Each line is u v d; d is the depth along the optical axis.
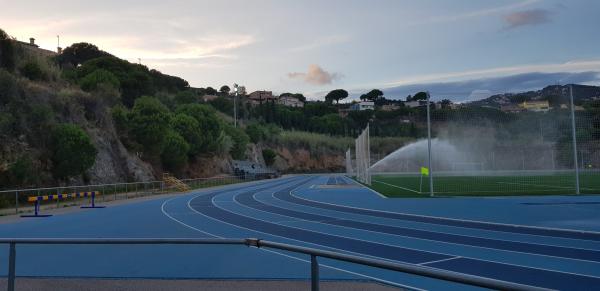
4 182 29.19
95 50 109.50
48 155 35.00
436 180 58.00
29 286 8.41
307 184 59.88
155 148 54.84
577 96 32.62
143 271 9.64
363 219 19.94
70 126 36.84
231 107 136.38
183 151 59.97
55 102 40.41
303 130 157.00
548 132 77.12
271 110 152.38
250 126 115.94
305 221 19.66
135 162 50.44
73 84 52.78
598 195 30.34
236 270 9.78
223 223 19.39
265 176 89.19
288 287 8.40
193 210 25.83
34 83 41.22
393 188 43.09
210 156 73.44
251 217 21.67
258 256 11.27
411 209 23.80
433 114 82.81
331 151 147.50
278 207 27.00
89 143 36.94
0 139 31.34
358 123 175.12
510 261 10.77
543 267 10.08
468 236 14.80
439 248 12.66
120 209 27.25
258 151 114.75
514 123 83.88
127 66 86.50
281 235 15.53
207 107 75.31
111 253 11.26
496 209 23.03
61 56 105.12
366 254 11.86
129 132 53.56
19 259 9.23
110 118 49.44
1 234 16.83
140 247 11.54
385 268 3.67
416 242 13.73
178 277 9.15
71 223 20.09
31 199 24.94
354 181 66.06
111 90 61.59
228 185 61.84
